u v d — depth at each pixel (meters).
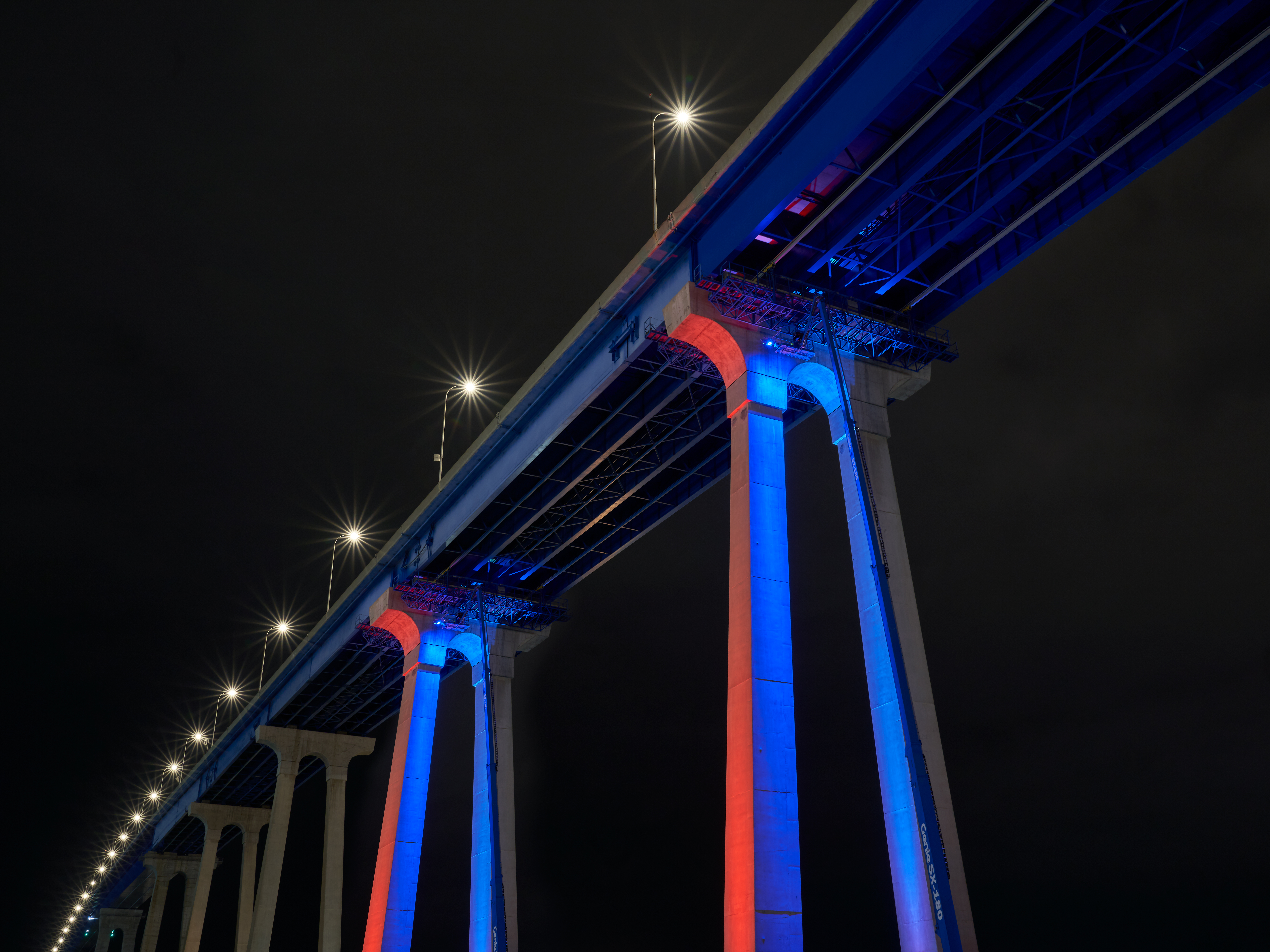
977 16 29.16
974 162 36.31
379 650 72.69
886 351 41.56
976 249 39.09
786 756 34.22
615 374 44.38
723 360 40.53
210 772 107.38
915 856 31.58
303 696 82.12
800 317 39.56
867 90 32.22
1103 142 34.84
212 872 110.69
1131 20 30.89
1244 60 31.89
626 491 55.94
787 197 35.19
